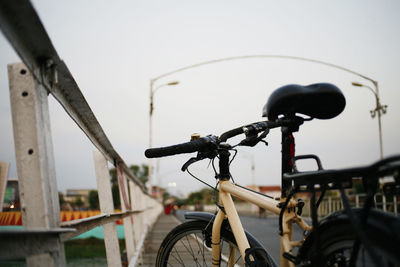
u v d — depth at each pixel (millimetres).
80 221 1460
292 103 1413
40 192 1156
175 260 2082
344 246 1229
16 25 975
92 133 2139
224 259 1987
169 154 1643
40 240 1093
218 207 1878
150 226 10453
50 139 1312
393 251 1015
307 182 1304
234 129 1701
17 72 1196
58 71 1314
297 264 1355
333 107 1466
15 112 1186
